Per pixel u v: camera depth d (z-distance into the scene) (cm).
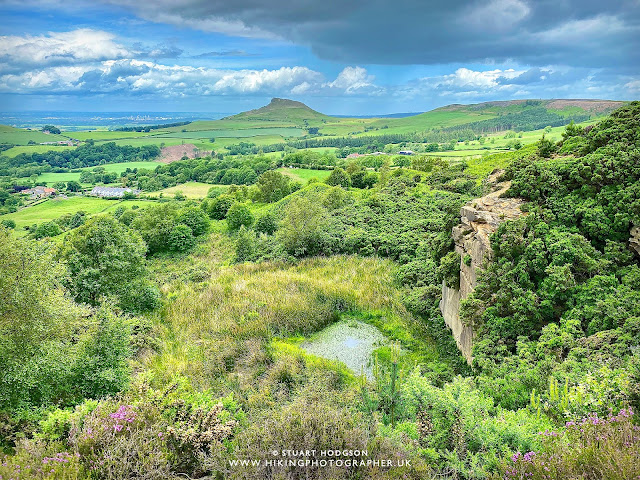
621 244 1116
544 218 1247
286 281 2127
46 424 771
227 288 2155
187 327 1733
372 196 3591
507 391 888
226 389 1175
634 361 732
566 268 1059
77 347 1152
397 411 859
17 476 568
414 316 1691
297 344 1498
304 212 2761
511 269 1159
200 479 683
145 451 663
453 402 738
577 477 473
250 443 670
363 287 1975
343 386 1156
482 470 616
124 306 1989
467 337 1292
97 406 825
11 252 1063
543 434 623
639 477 438
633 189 1129
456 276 1465
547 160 1445
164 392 906
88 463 641
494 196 1459
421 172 5322
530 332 1070
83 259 2031
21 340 1020
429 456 671
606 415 658
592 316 979
